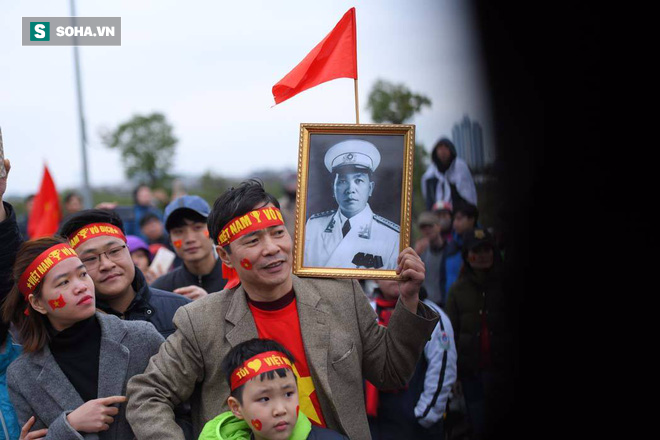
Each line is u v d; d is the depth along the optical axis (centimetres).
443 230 537
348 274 263
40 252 272
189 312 265
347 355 257
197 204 430
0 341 295
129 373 278
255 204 255
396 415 405
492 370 458
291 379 240
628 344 495
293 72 279
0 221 293
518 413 465
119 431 268
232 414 249
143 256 527
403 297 260
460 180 538
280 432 236
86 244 305
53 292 269
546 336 502
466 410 446
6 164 300
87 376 276
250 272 252
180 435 249
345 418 253
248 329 259
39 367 275
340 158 270
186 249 430
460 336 454
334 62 278
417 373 410
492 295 459
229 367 244
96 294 316
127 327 285
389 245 264
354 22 277
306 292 263
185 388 261
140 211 869
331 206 268
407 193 265
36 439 264
